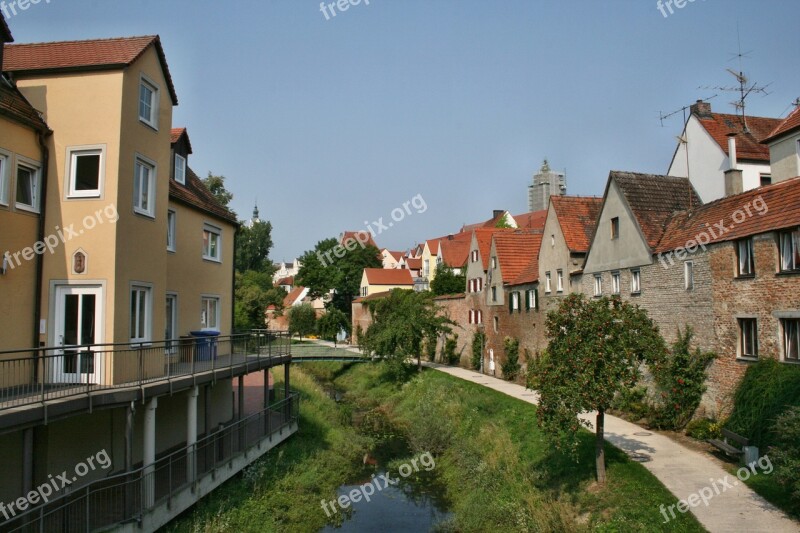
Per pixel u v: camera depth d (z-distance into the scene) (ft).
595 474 49.44
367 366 144.97
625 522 40.04
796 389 46.68
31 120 43.04
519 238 124.47
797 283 49.44
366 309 200.13
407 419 94.12
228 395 76.79
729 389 56.75
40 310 43.83
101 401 37.91
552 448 58.70
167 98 53.26
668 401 62.44
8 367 41.01
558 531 43.01
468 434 76.43
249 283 201.26
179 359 51.88
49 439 42.22
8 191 41.29
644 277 72.02
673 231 69.82
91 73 45.47
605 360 43.86
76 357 43.32
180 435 61.72
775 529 35.81
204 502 47.42
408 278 238.27
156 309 50.39
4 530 31.27
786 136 68.39
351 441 80.33
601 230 83.15
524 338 107.96
